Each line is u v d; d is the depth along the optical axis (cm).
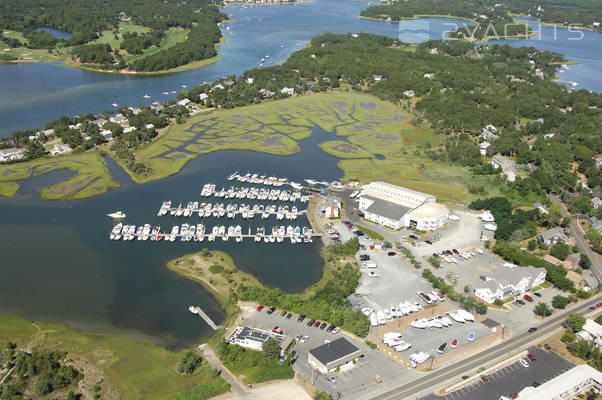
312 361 17912
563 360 18300
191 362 17600
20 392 16675
